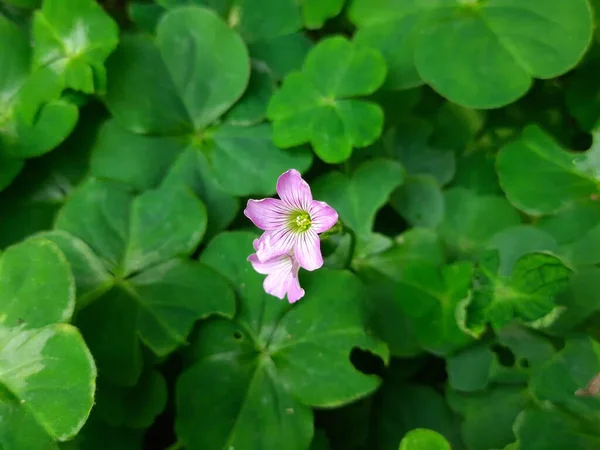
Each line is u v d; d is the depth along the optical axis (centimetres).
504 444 11
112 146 13
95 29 12
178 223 12
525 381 11
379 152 14
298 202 10
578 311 11
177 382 11
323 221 10
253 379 11
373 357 13
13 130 12
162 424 12
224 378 11
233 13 14
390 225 14
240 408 11
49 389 9
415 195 13
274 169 12
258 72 13
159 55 13
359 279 11
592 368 10
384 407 12
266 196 13
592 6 13
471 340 11
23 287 10
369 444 12
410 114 14
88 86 12
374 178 13
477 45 12
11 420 9
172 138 13
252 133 13
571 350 11
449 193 13
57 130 12
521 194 12
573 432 10
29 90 13
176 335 11
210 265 11
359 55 12
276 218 10
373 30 13
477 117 14
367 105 12
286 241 10
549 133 14
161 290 11
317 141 12
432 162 14
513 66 12
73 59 12
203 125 13
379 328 12
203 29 13
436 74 12
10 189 13
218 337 11
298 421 10
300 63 14
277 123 12
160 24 13
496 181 13
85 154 13
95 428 11
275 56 14
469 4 13
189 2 14
